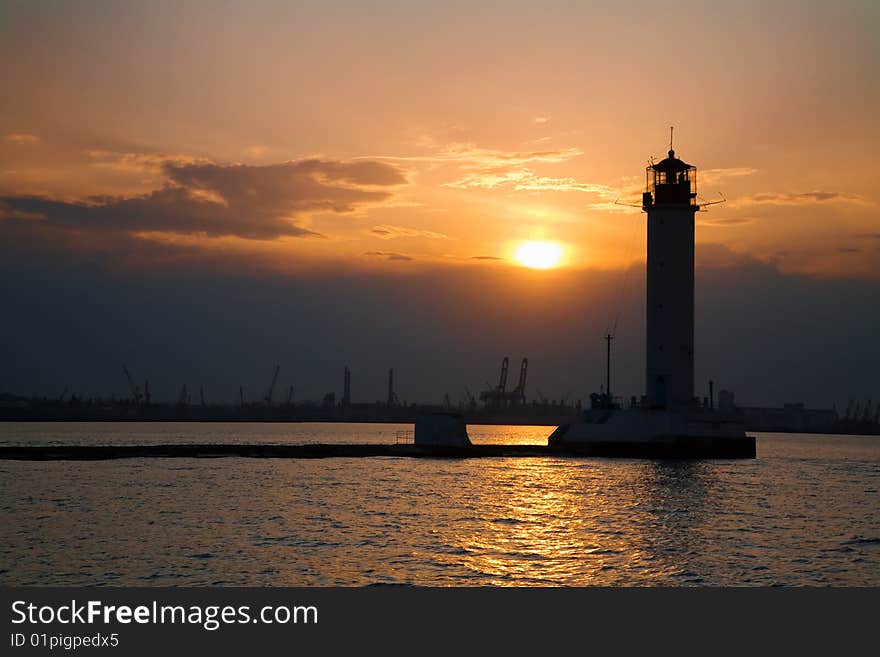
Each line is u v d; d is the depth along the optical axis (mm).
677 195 121500
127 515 66688
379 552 53438
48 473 98812
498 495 80938
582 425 129875
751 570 50781
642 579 48031
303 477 96312
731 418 124438
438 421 131125
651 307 122250
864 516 74375
